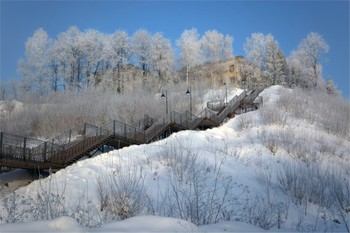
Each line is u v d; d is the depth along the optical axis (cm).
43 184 1034
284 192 1165
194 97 4331
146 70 6219
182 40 6556
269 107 3309
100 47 6259
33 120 3209
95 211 721
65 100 4144
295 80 6994
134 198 769
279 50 7112
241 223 520
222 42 7194
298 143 1934
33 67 5669
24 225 388
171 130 2606
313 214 990
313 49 6662
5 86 5728
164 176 1137
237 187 1149
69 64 5831
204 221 647
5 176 1553
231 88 5431
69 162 1641
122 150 1577
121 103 3634
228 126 2736
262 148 1833
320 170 1487
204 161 1373
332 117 2977
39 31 5831
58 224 395
